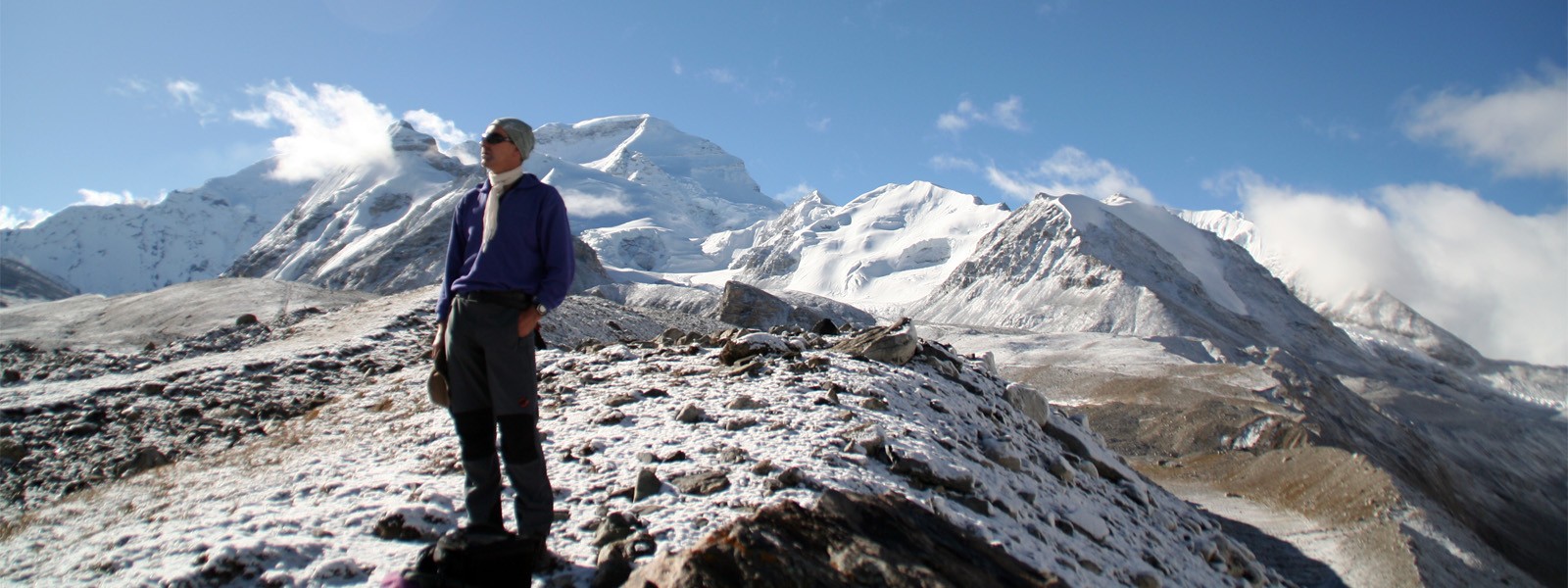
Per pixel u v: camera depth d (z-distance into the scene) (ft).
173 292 137.80
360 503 19.79
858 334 41.91
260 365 57.06
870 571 16.08
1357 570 65.41
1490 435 392.68
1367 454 169.37
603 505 19.71
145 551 16.80
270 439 36.37
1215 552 32.65
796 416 27.40
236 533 17.48
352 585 15.74
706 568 14.83
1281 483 97.81
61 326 124.67
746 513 18.70
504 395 15.51
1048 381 227.20
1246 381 218.18
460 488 20.70
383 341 67.46
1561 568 177.78
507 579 15.03
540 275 15.85
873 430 25.26
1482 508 210.59
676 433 25.66
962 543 19.10
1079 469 34.09
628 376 36.11
